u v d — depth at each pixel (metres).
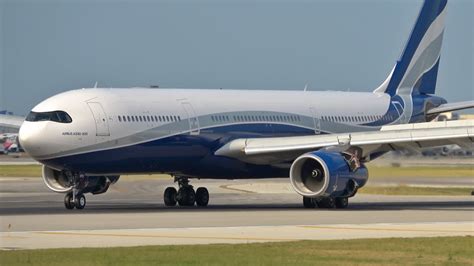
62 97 125.56
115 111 126.25
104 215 114.06
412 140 126.81
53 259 72.31
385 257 75.56
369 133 129.88
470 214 118.38
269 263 71.50
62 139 121.94
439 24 174.75
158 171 133.00
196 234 90.88
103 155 125.12
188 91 137.75
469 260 74.62
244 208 134.62
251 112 141.88
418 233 93.38
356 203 150.12
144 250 77.50
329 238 88.25
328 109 153.75
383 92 167.00
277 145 133.38
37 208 131.38
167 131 130.62
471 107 170.62
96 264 70.12
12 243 82.75
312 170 131.12
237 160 137.62
